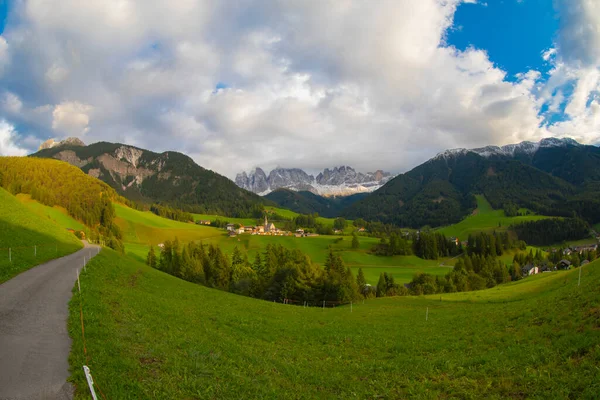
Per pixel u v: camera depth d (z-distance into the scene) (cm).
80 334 1681
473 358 1880
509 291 6406
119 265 5016
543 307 2681
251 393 1425
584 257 18600
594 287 2553
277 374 1761
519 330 2283
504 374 1571
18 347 1526
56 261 4378
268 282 10056
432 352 2220
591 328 1798
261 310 4112
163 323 2342
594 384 1252
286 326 3194
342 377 1797
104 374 1276
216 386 1402
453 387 1528
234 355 1925
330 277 8894
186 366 1544
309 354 2291
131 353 1555
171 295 3962
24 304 2258
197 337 2166
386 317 4103
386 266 18825
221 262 12338
